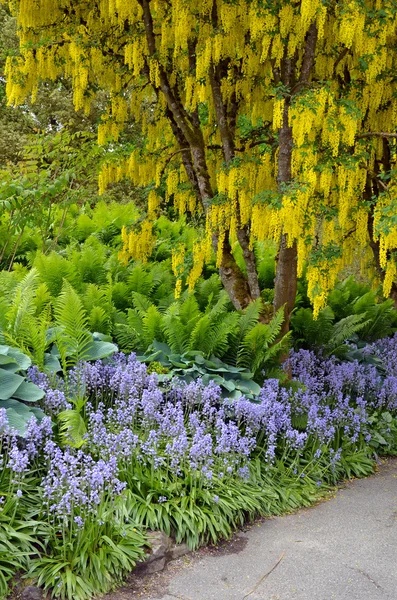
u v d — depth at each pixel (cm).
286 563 404
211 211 645
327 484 543
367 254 964
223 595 365
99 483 381
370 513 489
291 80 638
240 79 688
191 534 421
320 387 649
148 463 465
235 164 621
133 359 570
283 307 620
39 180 849
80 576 358
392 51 679
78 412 452
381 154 784
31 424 402
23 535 356
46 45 684
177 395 533
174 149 779
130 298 750
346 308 912
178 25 617
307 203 566
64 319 504
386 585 380
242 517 454
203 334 603
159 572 388
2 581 336
